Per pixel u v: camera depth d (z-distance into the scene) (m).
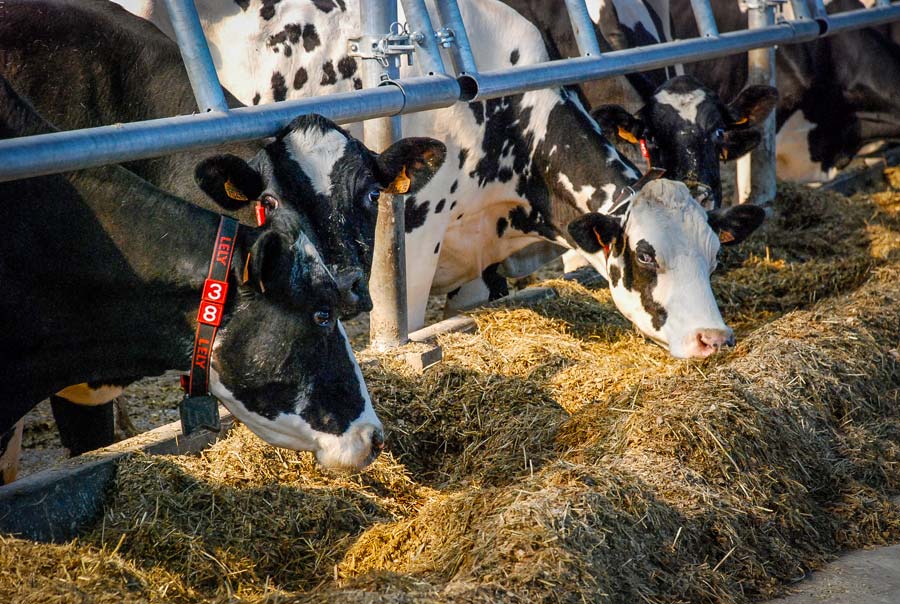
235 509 3.69
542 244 6.67
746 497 3.71
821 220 8.19
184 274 3.32
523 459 4.21
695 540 3.45
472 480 4.18
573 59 5.27
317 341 3.38
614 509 3.35
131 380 4.34
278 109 3.80
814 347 4.73
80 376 3.51
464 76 4.76
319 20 5.26
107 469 3.71
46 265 3.30
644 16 7.55
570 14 5.40
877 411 4.65
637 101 7.00
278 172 3.58
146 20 4.68
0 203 3.24
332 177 3.60
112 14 4.43
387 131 4.87
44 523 3.48
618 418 4.16
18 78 4.11
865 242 7.75
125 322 3.40
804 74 9.26
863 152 9.93
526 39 5.92
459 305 6.43
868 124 9.41
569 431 4.29
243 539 3.57
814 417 4.30
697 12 6.34
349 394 3.49
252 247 3.14
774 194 8.16
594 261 5.36
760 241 7.68
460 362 4.97
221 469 3.85
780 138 9.52
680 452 3.79
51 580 2.92
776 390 4.30
